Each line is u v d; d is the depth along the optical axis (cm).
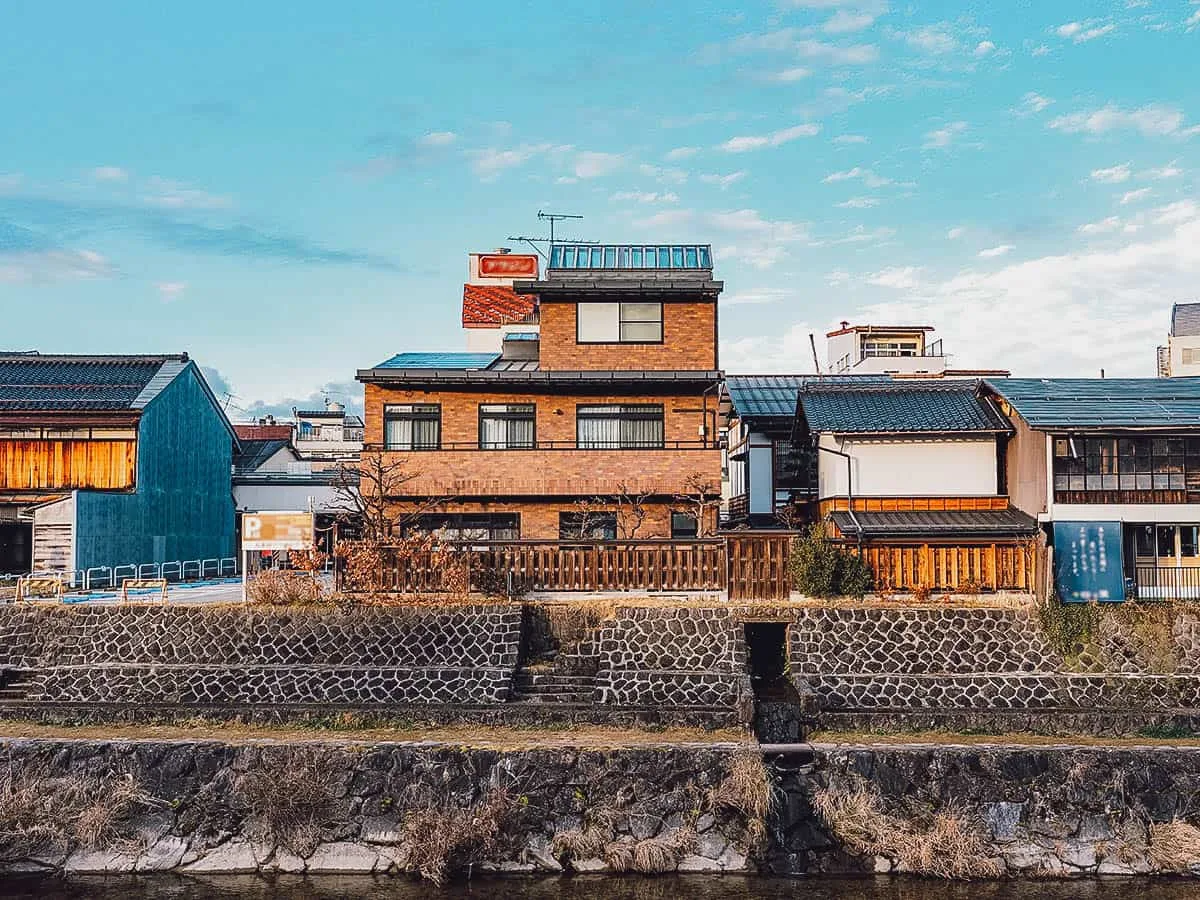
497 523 3158
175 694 2208
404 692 2191
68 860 1781
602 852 1767
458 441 3189
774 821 1791
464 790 1822
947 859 1733
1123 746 1878
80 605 2395
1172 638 2275
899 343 5481
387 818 1809
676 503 3147
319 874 1772
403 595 2478
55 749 1875
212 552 4175
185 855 1794
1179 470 2603
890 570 2558
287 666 2253
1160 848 1747
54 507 3108
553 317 3256
